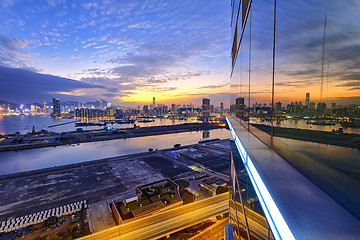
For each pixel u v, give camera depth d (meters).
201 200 51.53
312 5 2.93
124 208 46.12
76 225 42.12
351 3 2.20
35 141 176.75
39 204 53.78
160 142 184.62
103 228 40.94
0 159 120.44
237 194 10.16
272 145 5.02
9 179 75.38
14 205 53.38
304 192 2.33
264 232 4.48
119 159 106.50
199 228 42.72
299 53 3.47
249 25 8.96
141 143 179.25
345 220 1.73
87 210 48.94
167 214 44.66
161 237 37.41
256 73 7.23
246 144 5.74
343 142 2.19
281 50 4.50
